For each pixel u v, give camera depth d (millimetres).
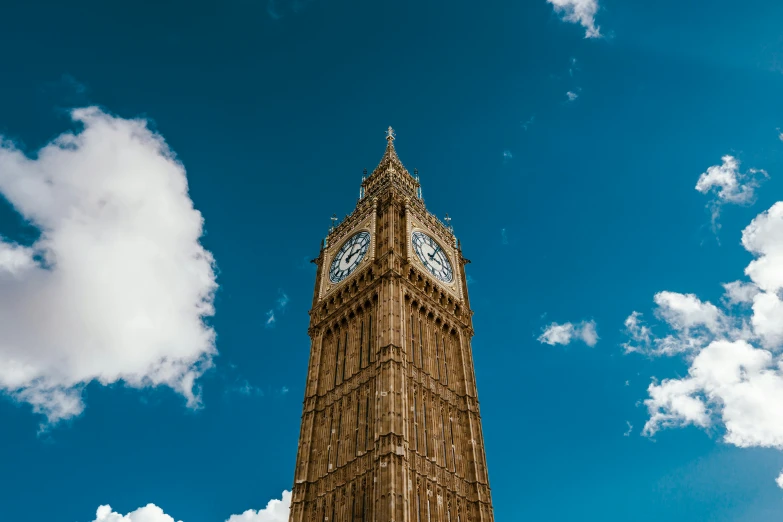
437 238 76625
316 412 60344
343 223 80000
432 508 49438
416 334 62469
